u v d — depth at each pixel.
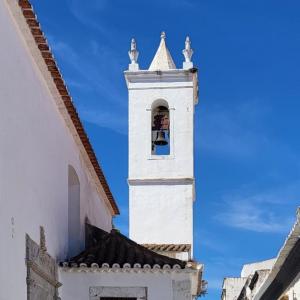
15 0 9.30
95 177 17.45
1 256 8.80
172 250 19.69
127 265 12.87
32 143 10.83
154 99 21.88
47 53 10.82
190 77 21.77
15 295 9.57
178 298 12.86
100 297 12.88
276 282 20.12
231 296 42.09
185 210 21.17
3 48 9.16
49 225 12.10
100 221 19.44
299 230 13.82
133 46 22.16
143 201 21.31
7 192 9.20
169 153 21.61
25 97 10.40
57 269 12.67
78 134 14.39
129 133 21.77
